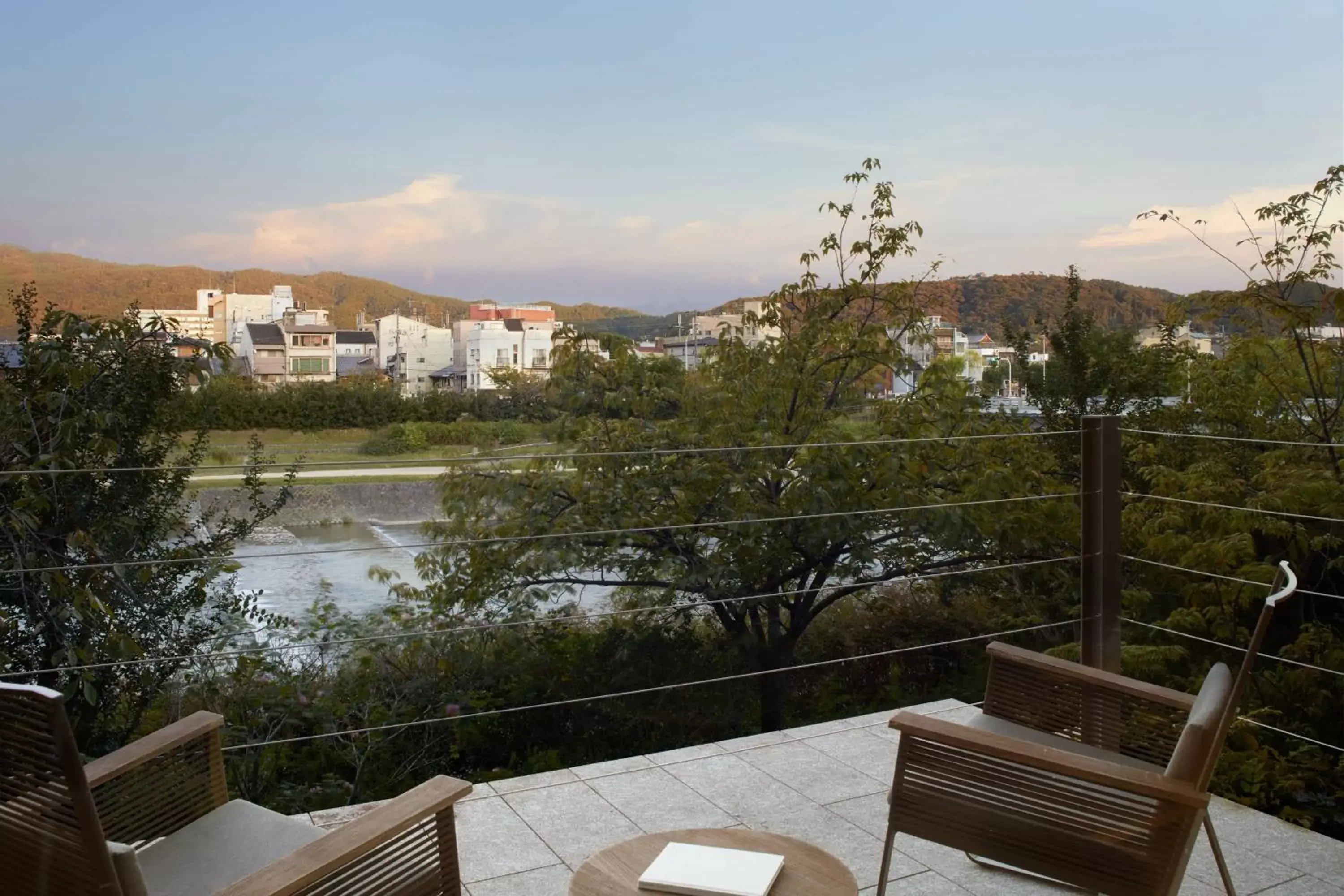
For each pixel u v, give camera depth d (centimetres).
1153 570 656
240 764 502
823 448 707
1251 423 720
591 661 625
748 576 691
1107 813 207
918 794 228
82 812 163
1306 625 542
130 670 506
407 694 559
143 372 558
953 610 706
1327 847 304
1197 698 213
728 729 652
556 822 320
